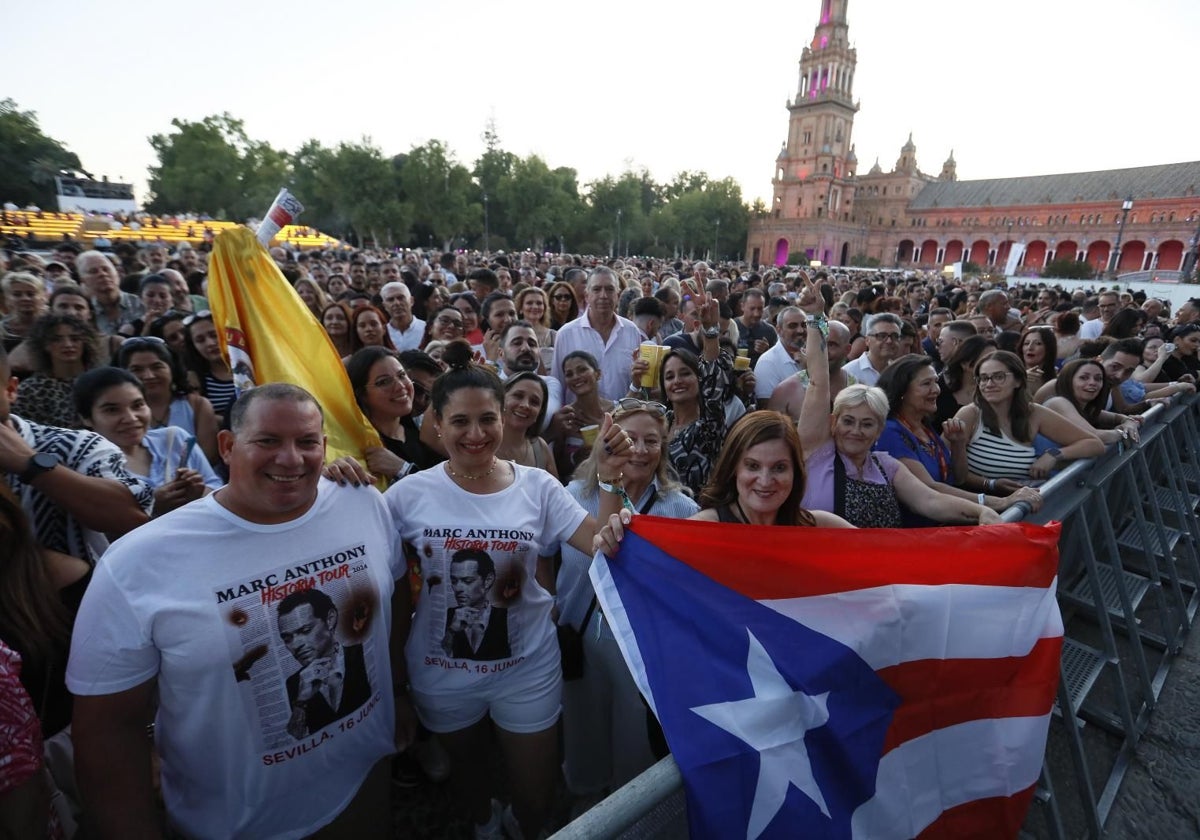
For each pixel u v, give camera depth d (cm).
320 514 170
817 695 176
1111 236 7069
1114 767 306
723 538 192
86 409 253
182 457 284
